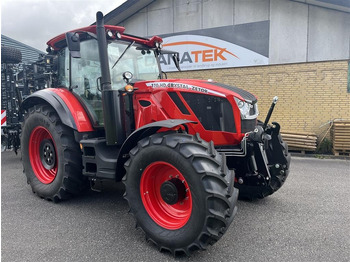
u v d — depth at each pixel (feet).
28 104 14.53
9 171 18.71
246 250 8.57
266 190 12.60
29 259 8.13
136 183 9.09
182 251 8.16
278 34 26.30
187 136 8.45
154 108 10.66
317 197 13.48
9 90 22.30
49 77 16.17
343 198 13.32
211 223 7.64
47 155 13.67
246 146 10.46
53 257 8.24
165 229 8.55
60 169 12.27
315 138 24.13
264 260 8.02
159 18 31.22
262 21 26.66
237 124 10.13
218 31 28.50
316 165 20.86
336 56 24.90
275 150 12.41
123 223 10.59
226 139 10.29
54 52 14.49
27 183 15.47
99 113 12.17
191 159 7.84
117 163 10.02
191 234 7.86
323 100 25.79
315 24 25.08
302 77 26.11
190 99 10.43
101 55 10.62
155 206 9.23
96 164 10.87
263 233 9.69
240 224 10.43
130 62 12.76
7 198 13.39
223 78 28.86
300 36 25.63
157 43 13.50
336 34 24.67
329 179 16.84
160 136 8.78
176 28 30.42
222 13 28.17
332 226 10.23
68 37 10.09
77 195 13.79
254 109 11.05
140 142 9.04
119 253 8.47
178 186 8.69
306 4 25.04
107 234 9.70
